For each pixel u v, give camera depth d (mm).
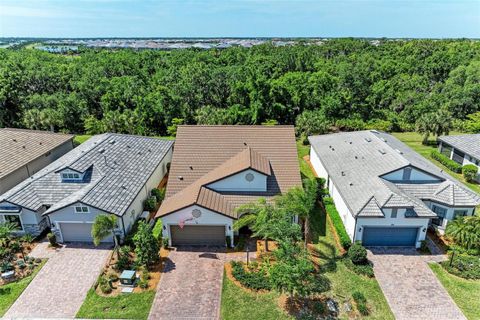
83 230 26062
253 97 60188
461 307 19969
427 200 27062
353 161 32125
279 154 30438
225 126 32969
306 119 51062
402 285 21672
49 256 24594
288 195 24469
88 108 62406
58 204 26141
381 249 25312
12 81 58906
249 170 26734
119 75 80250
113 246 25641
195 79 66062
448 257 24297
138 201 29281
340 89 65375
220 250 25375
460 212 26438
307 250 23844
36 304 20281
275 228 21922
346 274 22594
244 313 19625
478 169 36344
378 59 95812
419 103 63750
